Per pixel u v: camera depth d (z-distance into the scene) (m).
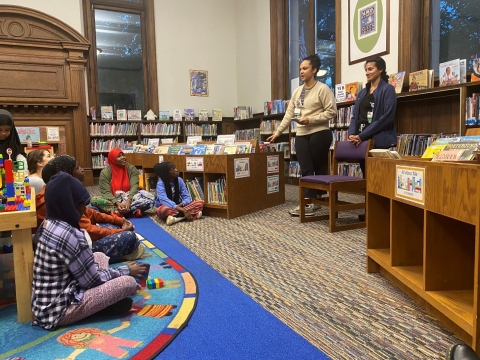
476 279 1.24
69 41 6.94
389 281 2.05
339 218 3.65
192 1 8.66
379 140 3.20
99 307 1.59
